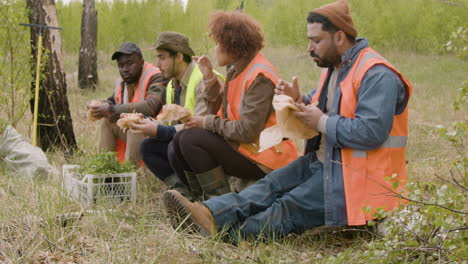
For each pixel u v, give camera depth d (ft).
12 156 17.80
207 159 13.75
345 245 12.18
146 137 16.05
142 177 17.16
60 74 21.84
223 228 11.71
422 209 9.70
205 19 63.82
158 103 17.40
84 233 11.82
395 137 11.68
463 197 9.10
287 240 12.35
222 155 13.73
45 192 14.55
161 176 16.03
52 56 21.62
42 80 21.62
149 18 64.08
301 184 12.25
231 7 43.14
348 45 12.05
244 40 13.30
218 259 10.84
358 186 11.48
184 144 13.74
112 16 63.62
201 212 11.85
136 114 15.15
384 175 11.44
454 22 60.64
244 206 12.03
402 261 9.66
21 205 13.30
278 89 12.39
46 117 21.71
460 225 9.23
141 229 11.96
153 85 17.53
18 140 18.25
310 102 13.25
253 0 75.56
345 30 11.87
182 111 13.71
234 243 11.90
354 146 11.35
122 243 11.41
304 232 12.59
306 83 43.75
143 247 10.94
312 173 12.44
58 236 11.38
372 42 63.82
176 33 15.87
